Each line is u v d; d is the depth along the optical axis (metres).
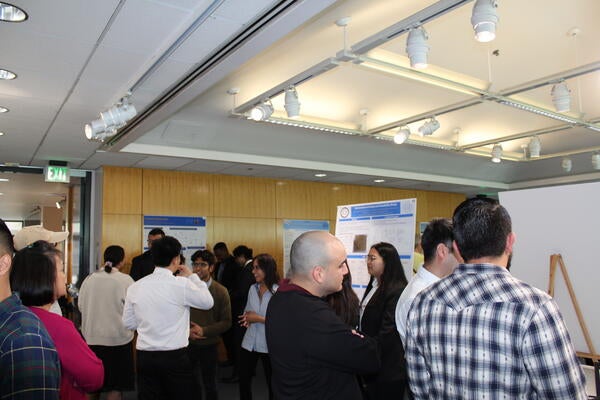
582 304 3.03
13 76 3.33
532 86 4.14
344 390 1.73
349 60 3.49
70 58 3.07
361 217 3.99
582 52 4.21
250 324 4.13
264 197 8.09
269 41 2.83
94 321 4.27
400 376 2.72
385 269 2.93
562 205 3.20
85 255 7.01
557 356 1.22
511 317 1.28
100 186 6.77
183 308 3.20
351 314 2.94
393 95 5.28
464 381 1.35
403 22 2.99
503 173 9.92
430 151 8.08
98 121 3.98
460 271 1.45
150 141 5.82
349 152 7.41
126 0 2.40
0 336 1.23
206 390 4.12
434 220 2.26
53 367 1.28
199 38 2.80
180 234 7.12
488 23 2.68
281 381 1.75
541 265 3.24
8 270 1.31
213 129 5.94
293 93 4.14
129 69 3.26
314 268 1.87
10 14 2.53
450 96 5.32
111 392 4.25
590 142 7.70
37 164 6.46
